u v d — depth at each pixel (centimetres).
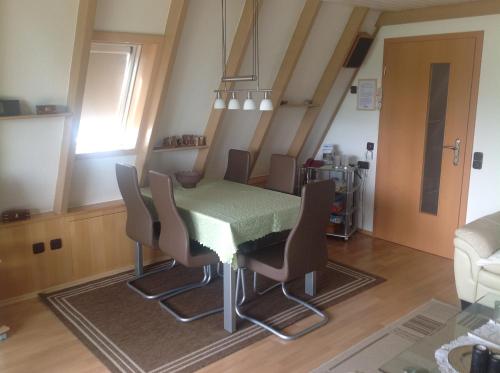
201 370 280
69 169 358
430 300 370
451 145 444
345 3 421
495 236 351
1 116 300
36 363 287
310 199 296
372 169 516
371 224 526
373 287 393
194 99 412
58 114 324
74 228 387
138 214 365
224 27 373
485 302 284
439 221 462
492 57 408
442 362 223
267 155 534
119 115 402
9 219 353
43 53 305
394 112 485
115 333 319
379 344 307
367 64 503
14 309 352
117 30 326
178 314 344
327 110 533
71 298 369
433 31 445
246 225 318
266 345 306
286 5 394
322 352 298
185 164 457
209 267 394
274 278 312
